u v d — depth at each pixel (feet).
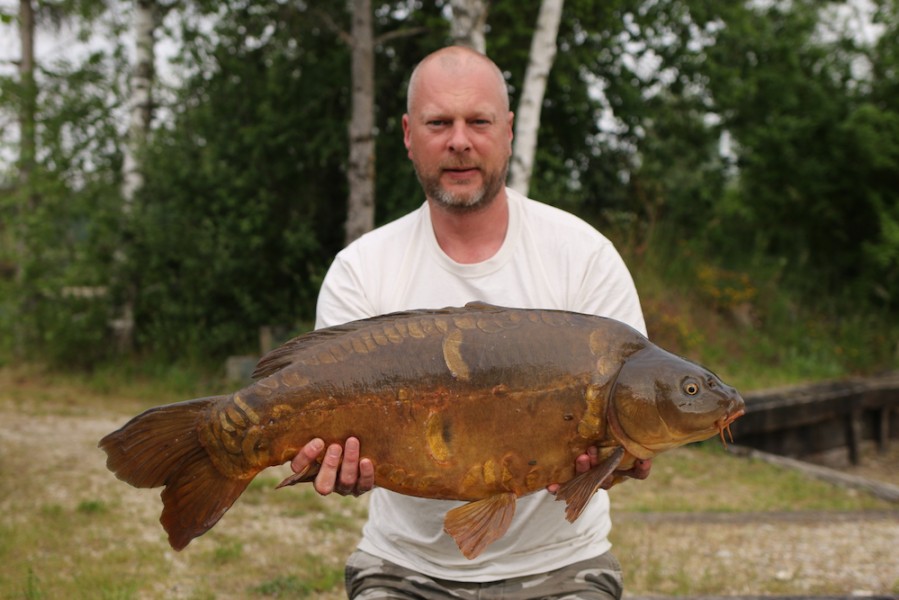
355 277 9.80
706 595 18.31
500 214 9.54
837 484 30.32
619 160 54.80
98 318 48.39
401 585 9.53
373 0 49.39
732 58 55.67
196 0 48.98
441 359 8.00
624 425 7.89
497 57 45.73
